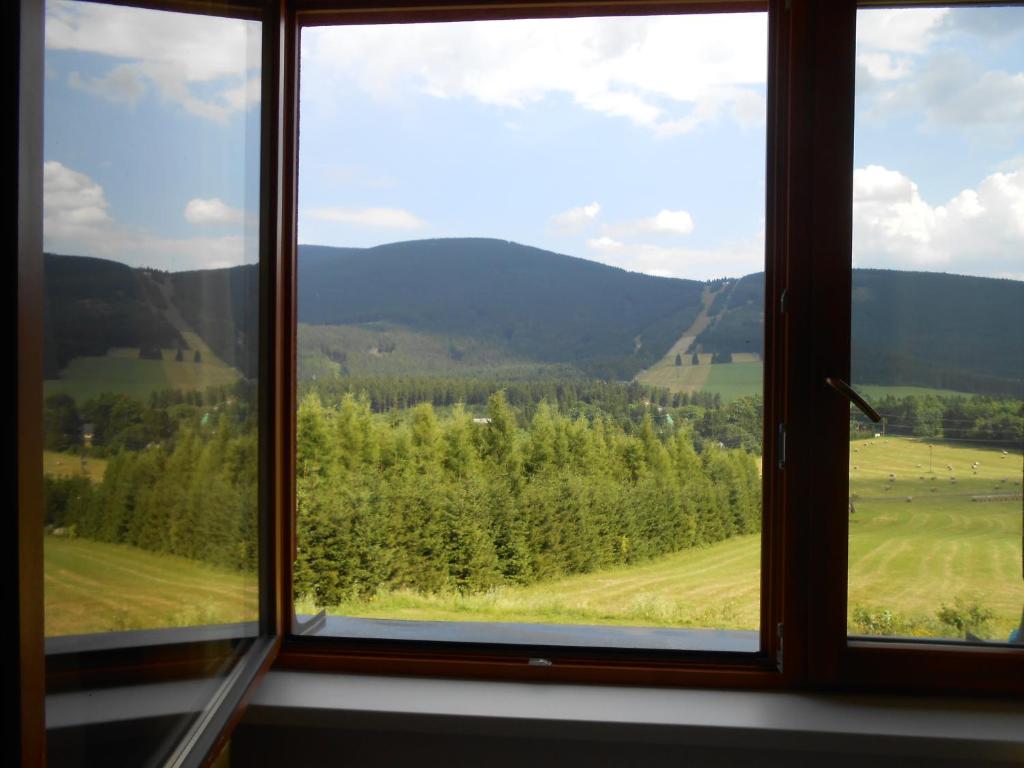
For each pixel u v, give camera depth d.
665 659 1.44
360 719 1.30
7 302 0.62
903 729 1.24
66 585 0.75
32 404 0.65
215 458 1.19
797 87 1.33
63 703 0.75
